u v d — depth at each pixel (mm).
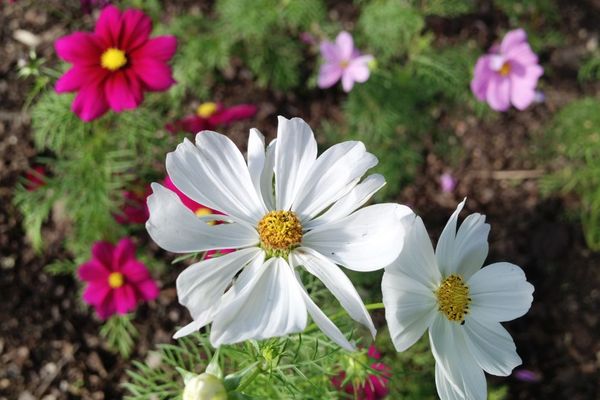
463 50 734
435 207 693
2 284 639
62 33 729
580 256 678
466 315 400
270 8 712
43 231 656
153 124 609
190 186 384
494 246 679
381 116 690
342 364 472
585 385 633
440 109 730
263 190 400
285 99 724
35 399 611
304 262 385
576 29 777
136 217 602
